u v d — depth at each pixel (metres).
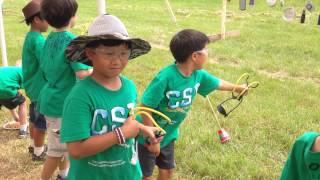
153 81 3.39
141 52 2.69
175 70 3.40
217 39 11.81
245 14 17.05
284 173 2.07
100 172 2.58
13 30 12.90
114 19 2.45
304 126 5.62
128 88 2.60
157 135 2.59
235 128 5.47
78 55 2.56
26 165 4.60
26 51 4.16
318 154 1.88
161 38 12.22
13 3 19.39
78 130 2.38
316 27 13.95
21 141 5.13
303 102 6.73
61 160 3.93
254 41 11.59
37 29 4.13
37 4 4.07
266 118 5.88
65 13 3.54
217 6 19.41
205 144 5.01
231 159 4.59
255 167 4.48
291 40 11.80
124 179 2.66
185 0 21.44
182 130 5.30
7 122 5.61
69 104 2.42
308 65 9.25
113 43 2.39
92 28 2.46
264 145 5.09
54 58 3.60
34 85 4.18
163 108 3.45
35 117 4.37
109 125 2.49
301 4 18.70
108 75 2.46
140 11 17.80
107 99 2.48
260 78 8.02
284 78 8.29
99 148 2.40
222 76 8.09
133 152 2.70
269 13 17.20
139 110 2.80
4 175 4.43
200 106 6.28
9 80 4.90
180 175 4.39
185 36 3.33
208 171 4.40
